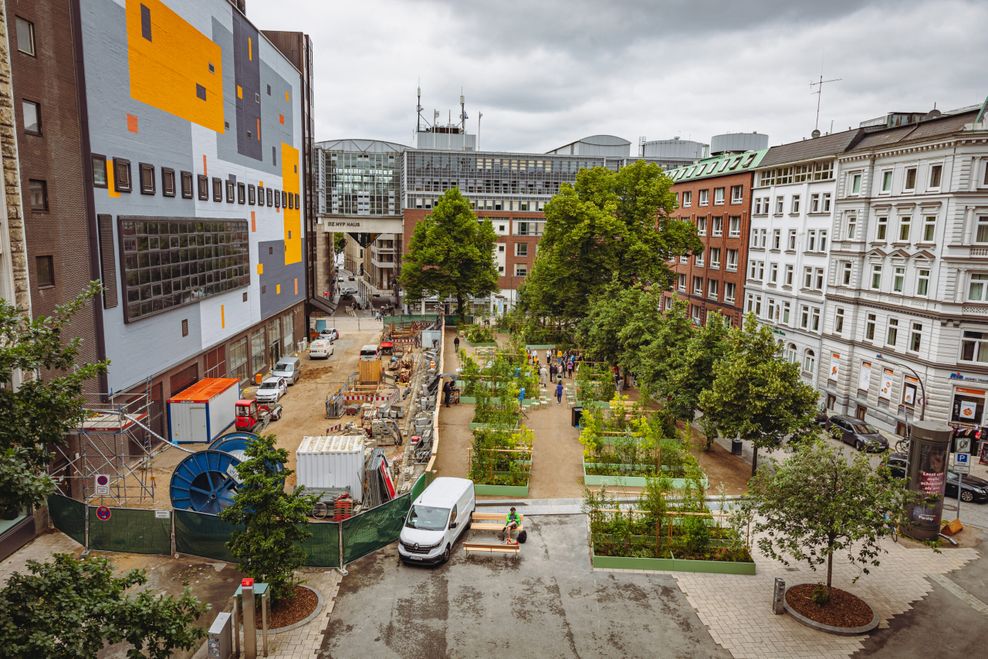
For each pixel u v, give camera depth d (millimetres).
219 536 19656
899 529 21484
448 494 21797
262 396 39250
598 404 37219
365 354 52250
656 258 51094
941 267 34031
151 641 10586
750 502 18641
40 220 22688
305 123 62719
